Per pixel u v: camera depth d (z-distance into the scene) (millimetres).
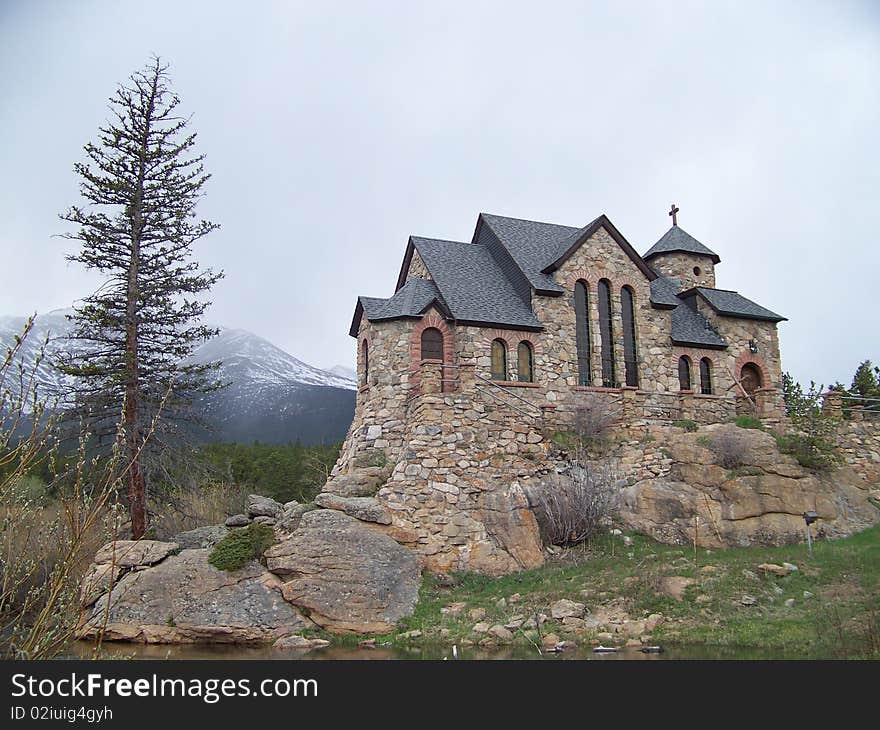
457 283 36875
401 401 33375
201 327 35844
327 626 22891
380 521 26266
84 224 34281
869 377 54094
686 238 48594
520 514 27438
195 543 28281
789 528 27938
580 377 36562
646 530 28562
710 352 40406
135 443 31375
